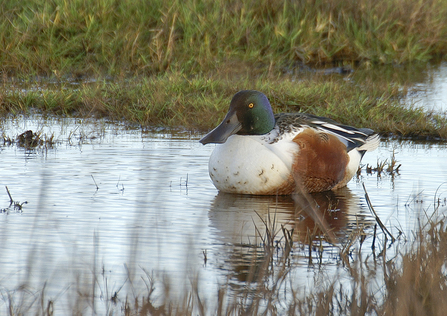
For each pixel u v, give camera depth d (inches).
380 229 333.4
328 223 345.1
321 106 642.8
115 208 357.1
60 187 397.1
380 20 976.3
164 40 855.1
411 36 985.5
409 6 1013.8
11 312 223.3
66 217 339.0
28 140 526.0
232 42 885.8
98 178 419.2
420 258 249.1
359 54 928.3
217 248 298.7
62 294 244.1
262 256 289.3
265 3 948.6
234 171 398.0
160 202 375.6
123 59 818.8
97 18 874.1
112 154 488.7
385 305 228.2
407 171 459.2
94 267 241.3
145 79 717.3
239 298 243.0
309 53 902.4
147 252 289.7
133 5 895.1
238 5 936.3
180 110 624.7
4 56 807.7
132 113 626.2
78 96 664.4
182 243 303.3
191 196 391.9
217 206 374.3
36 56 814.5
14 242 298.2
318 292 243.4
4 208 352.5
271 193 403.9
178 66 804.6
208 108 618.8
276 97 657.6
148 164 461.4
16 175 422.6
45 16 861.2
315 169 405.7
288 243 301.9
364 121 598.5
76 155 483.8
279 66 853.2
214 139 400.2
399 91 727.7
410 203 379.6
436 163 481.7
